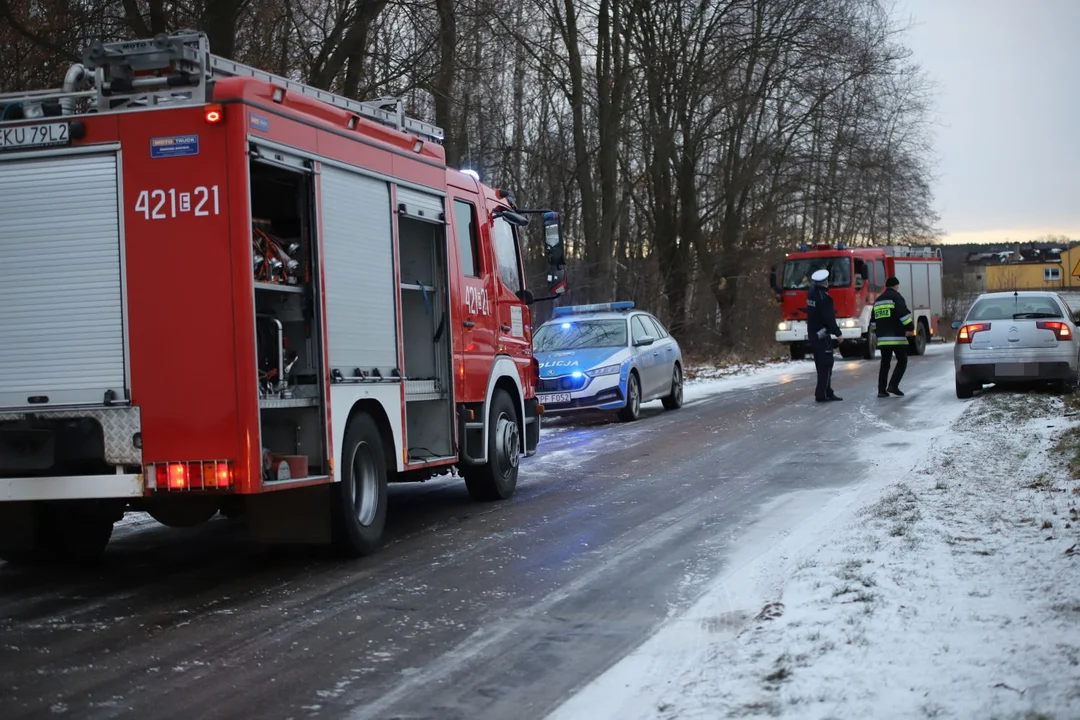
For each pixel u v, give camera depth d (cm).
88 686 554
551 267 1239
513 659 588
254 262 740
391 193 927
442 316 1030
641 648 598
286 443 789
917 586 634
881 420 1705
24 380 753
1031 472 1032
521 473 1352
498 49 2708
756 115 3806
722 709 469
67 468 748
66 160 748
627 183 3791
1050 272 14025
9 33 1816
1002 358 1869
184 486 731
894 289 2073
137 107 743
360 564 847
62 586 800
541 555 860
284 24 2144
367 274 878
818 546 809
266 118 751
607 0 3238
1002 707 436
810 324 2039
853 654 520
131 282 739
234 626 669
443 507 1129
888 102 4012
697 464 1344
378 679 559
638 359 1948
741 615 655
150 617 697
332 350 819
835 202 3909
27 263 753
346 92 2111
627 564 816
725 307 4028
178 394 733
